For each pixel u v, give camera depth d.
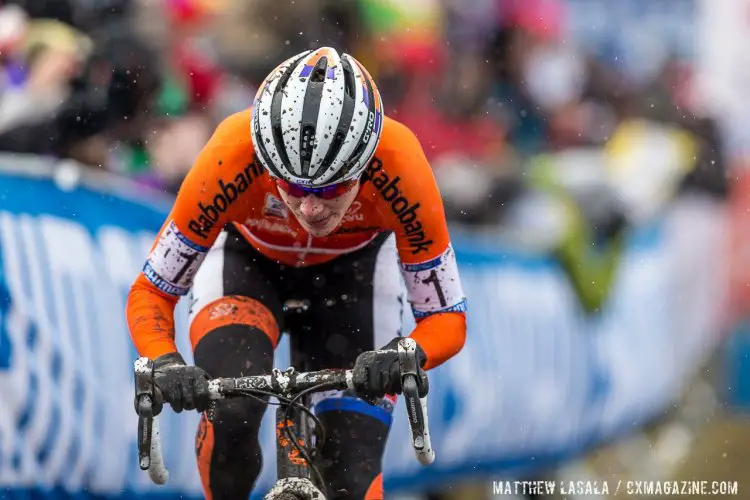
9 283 13.58
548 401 20.78
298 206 10.47
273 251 12.33
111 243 15.10
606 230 23.39
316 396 12.07
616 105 28.27
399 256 11.69
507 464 20.09
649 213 25.36
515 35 26.89
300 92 10.14
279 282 12.59
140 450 9.48
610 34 32.41
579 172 24.30
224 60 21.70
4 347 13.35
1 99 17.17
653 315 24.44
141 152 17.88
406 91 24.64
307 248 12.27
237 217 11.57
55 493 13.88
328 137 10.05
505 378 19.78
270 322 12.11
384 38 24.23
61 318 14.09
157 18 19.47
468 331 19.09
